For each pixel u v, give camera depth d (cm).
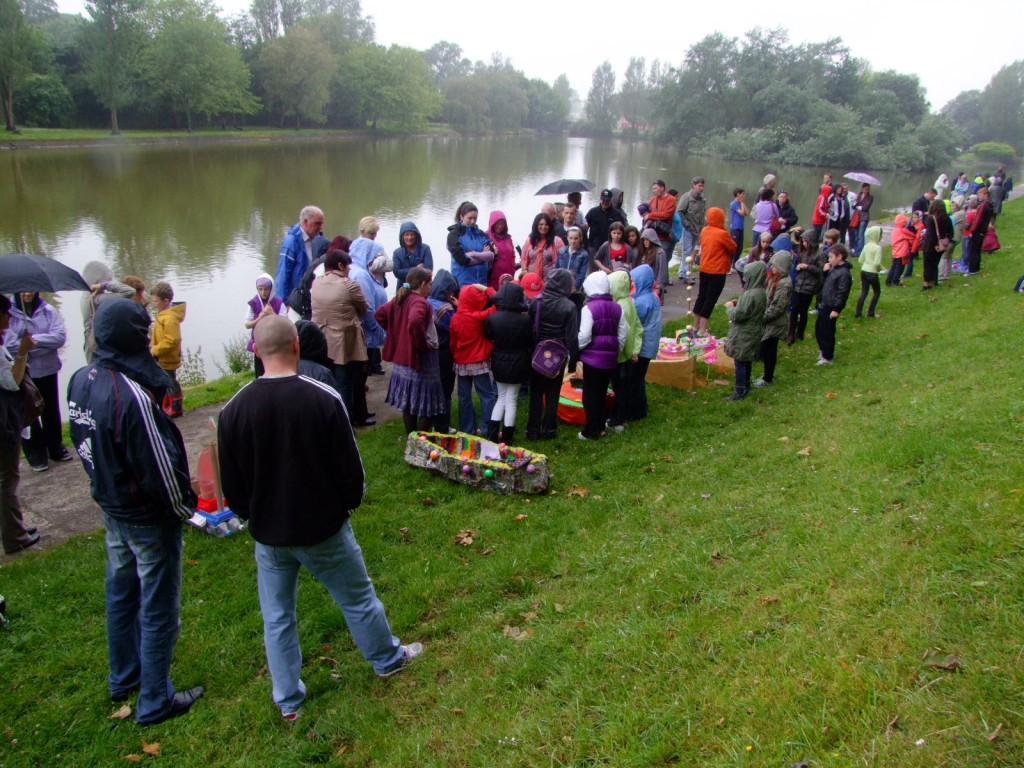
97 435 335
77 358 1280
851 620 334
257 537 348
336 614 448
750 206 3259
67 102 6131
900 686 285
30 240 2216
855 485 487
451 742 335
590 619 411
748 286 783
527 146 8669
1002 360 724
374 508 584
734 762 273
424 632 436
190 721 373
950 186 2255
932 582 343
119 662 383
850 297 1260
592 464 665
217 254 2147
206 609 457
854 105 6756
